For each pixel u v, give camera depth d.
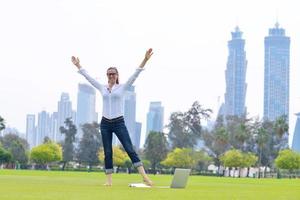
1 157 127.25
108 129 12.37
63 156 147.50
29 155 141.25
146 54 12.29
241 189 12.85
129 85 12.38
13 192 8.37
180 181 11.80
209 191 10.45
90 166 148.75
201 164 139.75
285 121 139.12
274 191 11.66
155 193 8.91
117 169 128.25
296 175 133.25
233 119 148.88
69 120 151.62
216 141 142.62
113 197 7.64
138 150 163.62
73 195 7.91
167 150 145.00
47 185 11.36
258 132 138.50
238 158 125.25
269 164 146.25
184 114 149.38
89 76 12.59
